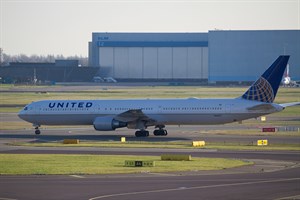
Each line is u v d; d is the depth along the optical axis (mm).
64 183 118250
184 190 109875
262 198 102438
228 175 126562
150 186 114188
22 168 137750
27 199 103688
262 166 140500
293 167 138875
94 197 104500
